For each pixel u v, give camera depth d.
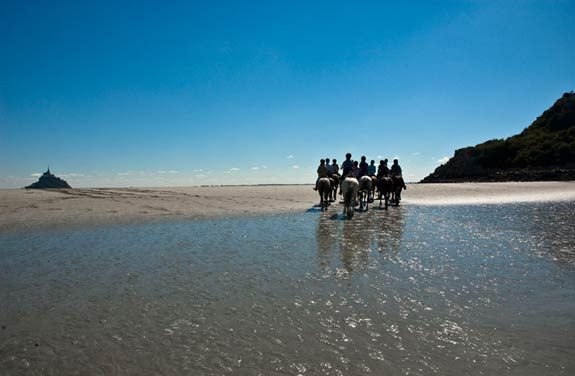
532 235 13.27
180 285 7.71
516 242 12.02
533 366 4.56
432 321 5.86
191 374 4.39
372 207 23.62
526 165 68.81
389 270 8.74
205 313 6.23
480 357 4.77
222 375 4.37
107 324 5.83
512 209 22.23
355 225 15.83
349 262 9.49
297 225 15.82
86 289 7.50
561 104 83.62
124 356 4.83
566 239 12.52
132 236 13.23
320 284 7.71
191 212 20.00
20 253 10.64
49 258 10.05
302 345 5.09
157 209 20.91
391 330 5.54
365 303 6.64
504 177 66.75
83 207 20.97
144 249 11.11
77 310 6.41
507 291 7.27
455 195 32.38
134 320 5.97
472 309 6.35
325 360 4.69
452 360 4.69
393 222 16.75
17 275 8.48
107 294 7.20
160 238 12.84
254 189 37.03
